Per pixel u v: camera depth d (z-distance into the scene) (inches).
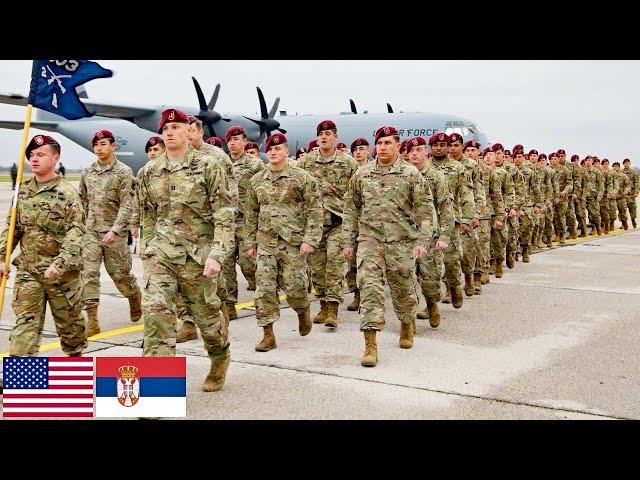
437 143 269.4
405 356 202.8
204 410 149.9
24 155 166.4
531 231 448.5
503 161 395.2
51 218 159.0
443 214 227.6
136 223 235.5
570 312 276.1
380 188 195.9
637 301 301.9
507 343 220.1
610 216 707.4
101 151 231.3
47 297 163.8
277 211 212.1
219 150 236.2
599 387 169.3
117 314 276.2
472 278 319.0
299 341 225.0
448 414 147.4
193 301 151.8
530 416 146.0
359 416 146.0
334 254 246.1
